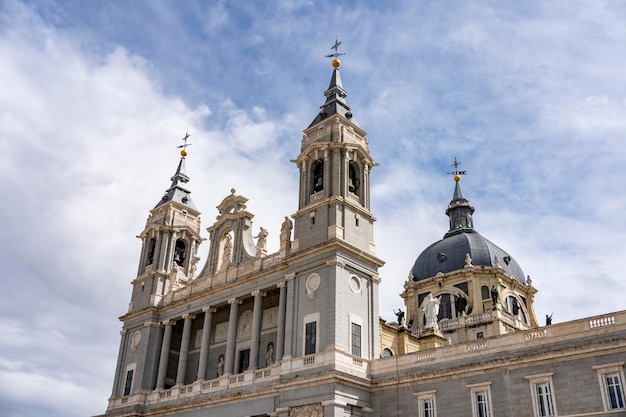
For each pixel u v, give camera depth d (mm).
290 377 51875
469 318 91938
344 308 52281
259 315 59375
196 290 68500
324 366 49531
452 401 45812
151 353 70438
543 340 42969
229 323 61875
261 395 53625
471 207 116125
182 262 80062
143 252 80312
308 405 49375
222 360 65188
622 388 38344
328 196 57469
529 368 42688
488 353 45438
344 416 47844
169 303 71375
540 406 41406
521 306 99938
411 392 48469
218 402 57375
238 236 66938
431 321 73188
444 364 47594
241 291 62312
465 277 98750
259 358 61000
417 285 103875
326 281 53219
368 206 59719
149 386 68625
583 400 39594
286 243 59469
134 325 74125
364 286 55562
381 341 65812
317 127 62875
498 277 98375
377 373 51375
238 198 68625
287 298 56062
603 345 39594
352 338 52094
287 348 53688
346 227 56031
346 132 61344
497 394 43594
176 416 61781
